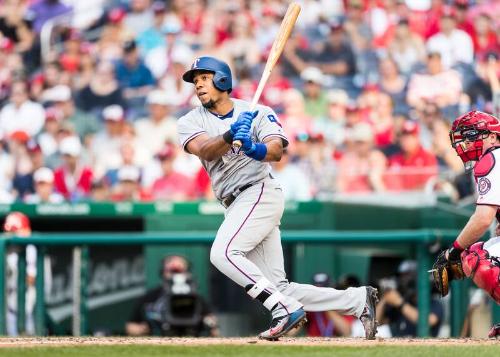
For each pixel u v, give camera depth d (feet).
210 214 135.95
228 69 73.72
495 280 73.10
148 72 191.72
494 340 75.15
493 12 200.13
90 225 141.90
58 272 128.77
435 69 189.37
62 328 128.06
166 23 196.95
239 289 132.87
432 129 178.60
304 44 194.29
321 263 130.21
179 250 131.13
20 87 187.32
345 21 197.36
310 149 165.68
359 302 74.54
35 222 141.08
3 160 177.17
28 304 126.21
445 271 75.72
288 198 155.63
